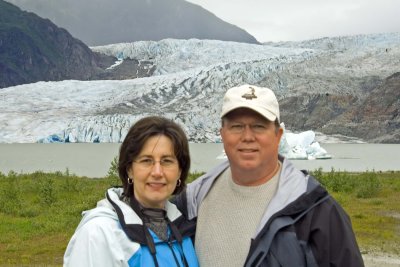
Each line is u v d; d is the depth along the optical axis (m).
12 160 103.81
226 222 4.25
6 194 25.50
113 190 4.12
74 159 106.31
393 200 25.47
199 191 4.61
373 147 178.75
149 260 3.74
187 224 4.22
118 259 3.62
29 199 25.61
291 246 3.81
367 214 20.95
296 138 100.62
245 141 4.16
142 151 4.01
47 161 99.38
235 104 4.12
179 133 4.09
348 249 3.84
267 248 3.83
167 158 4.04
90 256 3.60
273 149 4.24
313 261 3.83
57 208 22.19
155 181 3.99
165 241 3.91
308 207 3.90
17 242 15.99
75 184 29.28
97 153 132.75
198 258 4.26
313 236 3.87
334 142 195.75
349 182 30.88
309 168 76.81
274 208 3.93
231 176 4.45
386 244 15.26
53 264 13.14
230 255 4.12
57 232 17.50
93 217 3.75
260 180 4.29
